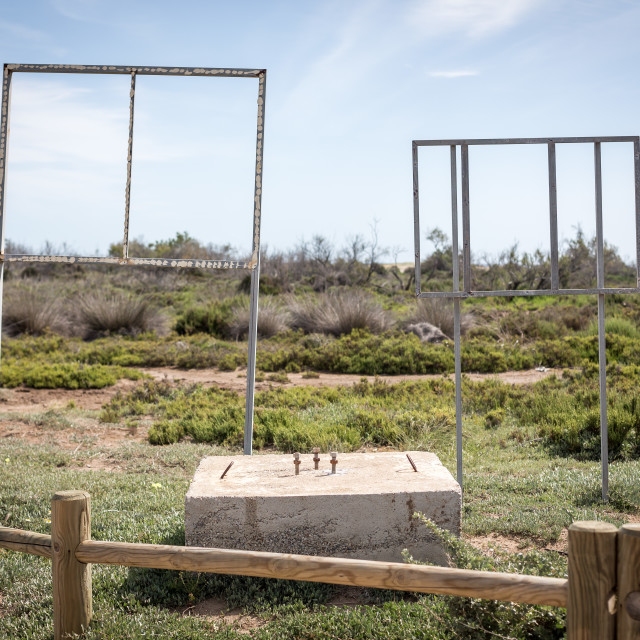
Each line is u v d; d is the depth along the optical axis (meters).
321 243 33.41
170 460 7.43
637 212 5.51
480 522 5.06
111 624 3.41
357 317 18.61
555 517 5.04
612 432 7.15
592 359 14.29
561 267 28.27
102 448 8.16
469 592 2.62
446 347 15.39
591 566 2.36
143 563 3.05
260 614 3.72
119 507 5.61
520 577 2.58
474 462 7.20
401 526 4.13
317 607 3.75
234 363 15.09
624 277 30.80
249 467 4.81
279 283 28.95
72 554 3.19
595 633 2.36
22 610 3.82
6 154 5.57
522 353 14.96
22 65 5.56
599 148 5.56
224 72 5.55
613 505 5.40
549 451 7.43
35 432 9.08
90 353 16.23
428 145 5.58
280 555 2.89
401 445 7.95
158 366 15.75
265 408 9.92
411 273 33.66
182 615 3.75
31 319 19.09
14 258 5.59
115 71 5.62
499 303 23.81
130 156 5.67
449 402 10.02
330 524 4.11
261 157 5.55
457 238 5.65
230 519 4.11
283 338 18.28
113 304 20.30
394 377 13.62
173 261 5.61
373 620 3.51
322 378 13.73
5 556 4.71
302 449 7.80
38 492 6.00
